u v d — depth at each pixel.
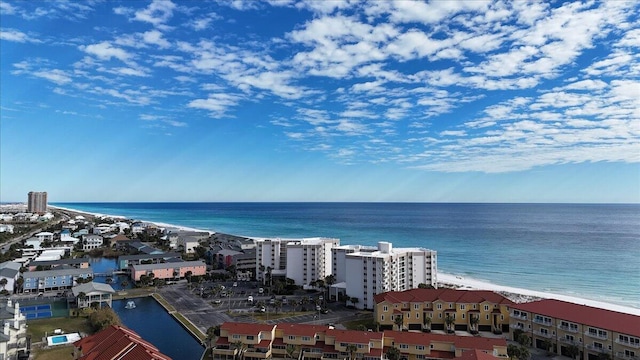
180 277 199.00
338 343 96.81
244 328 101.69
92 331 116.94
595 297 173.12
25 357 95.44
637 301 166.12
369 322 129.12
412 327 123.31
